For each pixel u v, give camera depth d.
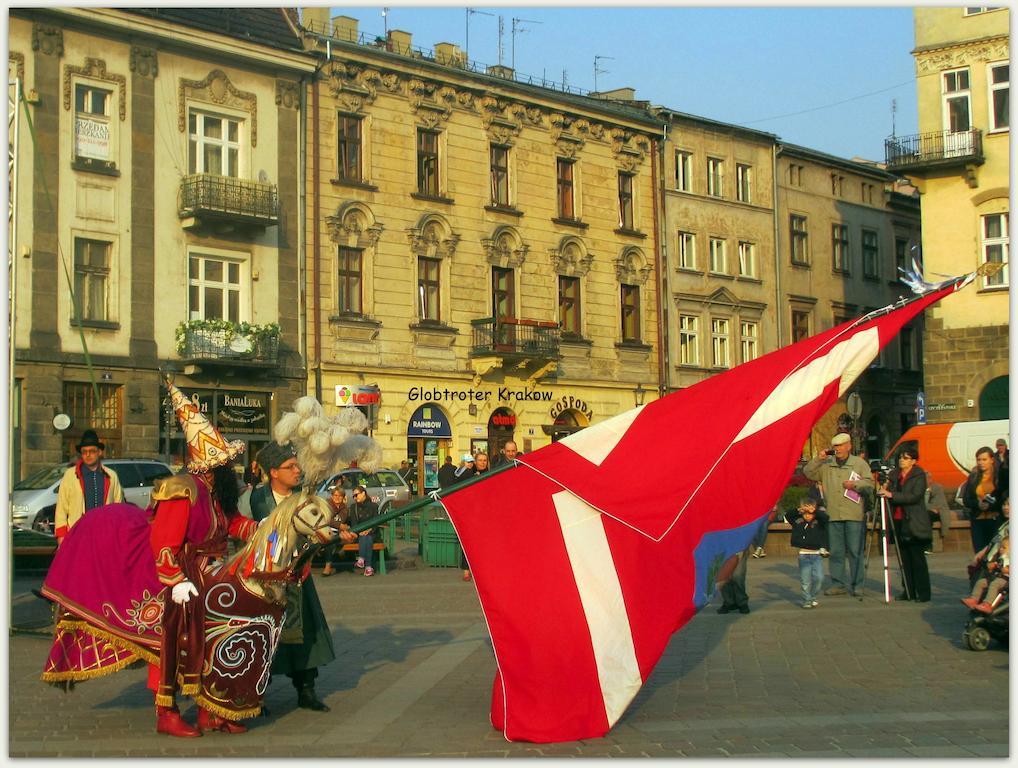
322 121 37.12
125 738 7.47
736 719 8.09
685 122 48.81
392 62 38.72
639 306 46.72
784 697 8.94
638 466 8.20
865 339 8.73
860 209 57.50
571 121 44.50
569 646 7.60
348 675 9.95
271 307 35.53
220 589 7.54
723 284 49.91
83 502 11.53
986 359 39.53
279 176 35.94
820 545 14.70
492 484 8.02
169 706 7.51
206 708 7.48
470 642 11.87
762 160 52.25
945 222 40.50
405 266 39.03
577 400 44.03
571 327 44.47
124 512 7.80
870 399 56.62
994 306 39.50
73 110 31.59
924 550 15.41
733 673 10.08
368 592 17.20
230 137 35.09
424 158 40.03
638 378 46.28
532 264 42.91
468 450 40.25
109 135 32.38
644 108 48.47
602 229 45.44
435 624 13.31
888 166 40.94
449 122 40.53
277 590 7.66
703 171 49.53
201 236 34.09
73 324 31.30
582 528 7.95
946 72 40.59
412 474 36.97
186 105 33.88
